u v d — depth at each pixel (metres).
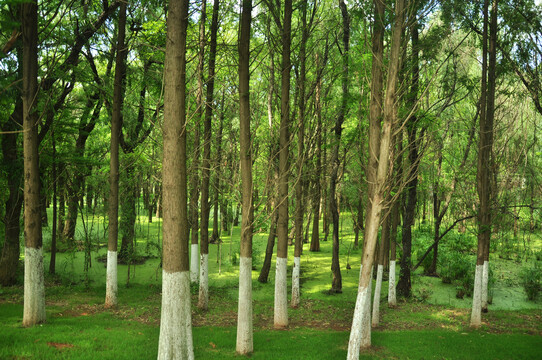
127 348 8.34
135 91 19.69
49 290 14.51
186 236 6.64
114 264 12.84
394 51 6.76
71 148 17.39
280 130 12.44
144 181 22.03
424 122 12.65
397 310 14.85
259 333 11.00
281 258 12.05
